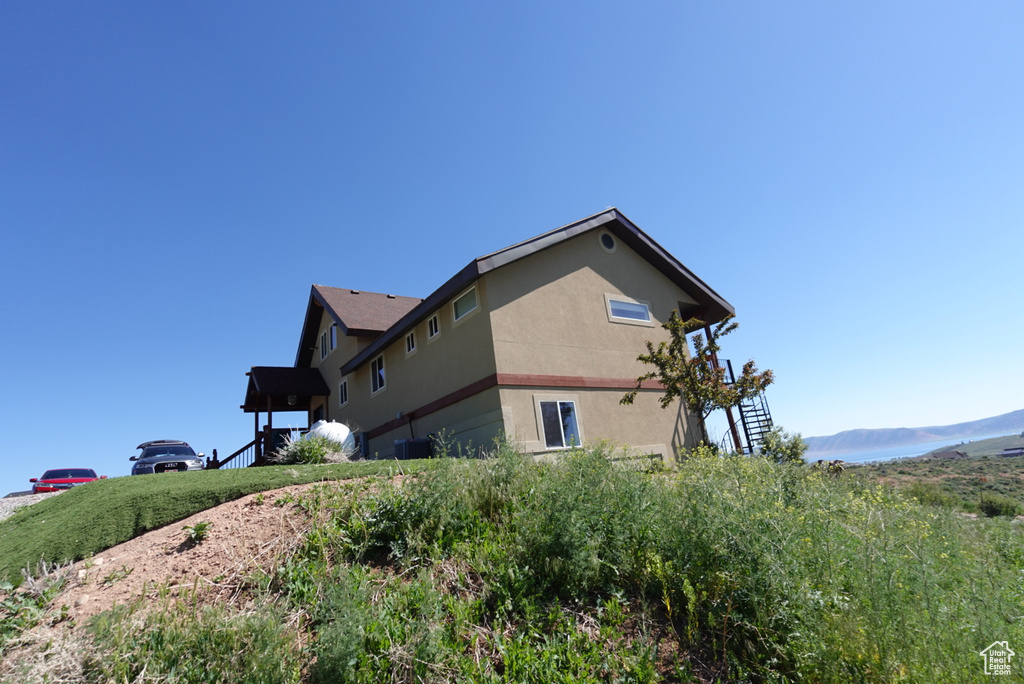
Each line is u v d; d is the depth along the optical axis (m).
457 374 12.38
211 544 5.21
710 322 17.42
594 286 13.58
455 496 5.78
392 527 5.33
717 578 4.45
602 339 13.17
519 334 11.66
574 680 3.78
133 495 6.02
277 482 6.57
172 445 19.44
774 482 6.28
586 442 11.66
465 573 4.79
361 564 5.00
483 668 3.85
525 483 6.30
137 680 3.40
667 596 4.48
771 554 4.23
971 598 4.16
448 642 3.98
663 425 13.62
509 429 10.74
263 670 3.47
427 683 3.65
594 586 4.78
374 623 3.87
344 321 17.36
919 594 4.05
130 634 3.74
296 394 20.19
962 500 12.31
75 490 8.17
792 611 3.92
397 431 15.20
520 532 5.23
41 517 7.02
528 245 11.97
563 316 12.60
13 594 4.58
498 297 11.61
